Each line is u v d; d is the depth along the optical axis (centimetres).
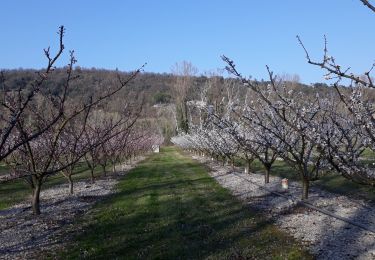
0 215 1250
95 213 1227
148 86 9175
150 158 4034
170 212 1212
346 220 963
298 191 1412
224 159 2556
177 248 846
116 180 2109
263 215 1109
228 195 1484
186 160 3606
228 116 1706
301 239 859
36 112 1127
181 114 6016
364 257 722
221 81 3080
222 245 859
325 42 473
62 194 1633
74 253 834
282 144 1388
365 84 460
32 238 949
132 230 1007
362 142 726
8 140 1270
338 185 1511
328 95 1056
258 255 780
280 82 1245
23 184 2080
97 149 1964
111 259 793
